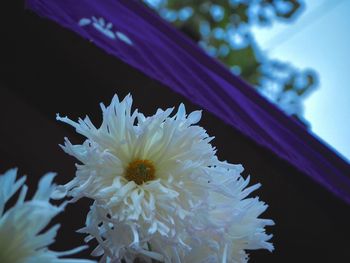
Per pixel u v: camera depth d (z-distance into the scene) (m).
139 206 0.28
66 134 0.55
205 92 0.62
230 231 0.31
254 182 0.68
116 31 0.57
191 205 0.29
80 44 0.53
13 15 0.49
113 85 0.58
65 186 0.29
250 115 0.66
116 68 0.56
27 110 0.54
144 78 0.58
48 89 0.55
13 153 0.51
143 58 0.57
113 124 0.31
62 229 0.47
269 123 0.69
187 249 0.28
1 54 0.53
